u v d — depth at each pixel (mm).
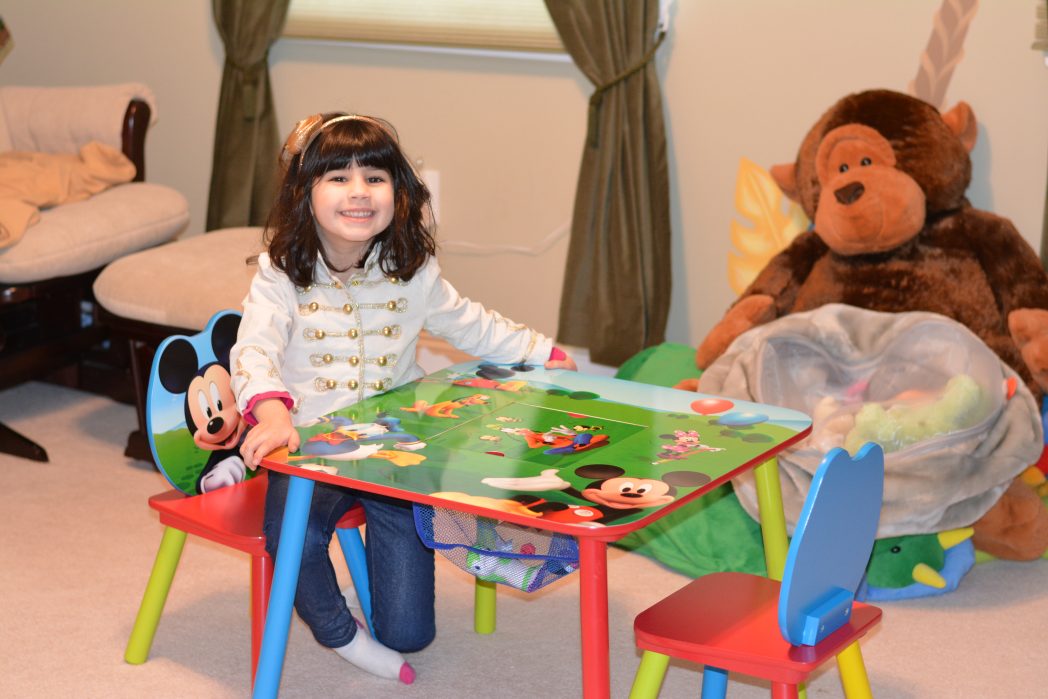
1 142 3576
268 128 3729
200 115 3900
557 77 3328
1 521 2699
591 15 3123
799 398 2562
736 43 3098
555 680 2104
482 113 3465
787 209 3092
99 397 3502
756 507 2395
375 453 1646
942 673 2125
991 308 2648
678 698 2045
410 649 2105
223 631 2254
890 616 2330
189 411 2014
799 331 2584
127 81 3977
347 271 1975
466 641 2234
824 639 1508
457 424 1775
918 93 2912
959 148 2676
